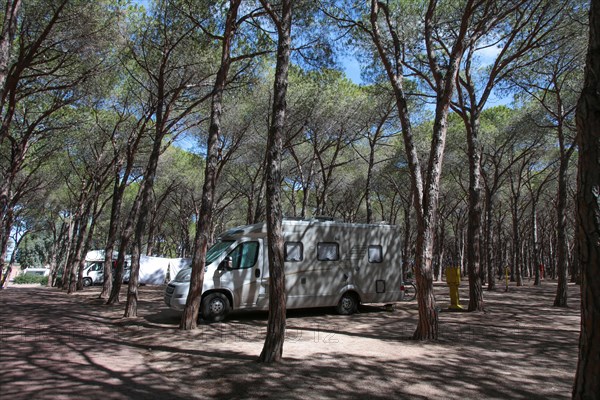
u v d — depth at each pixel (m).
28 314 11.25
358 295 11.26
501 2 11.57
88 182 24.19
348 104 19.52
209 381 5.04
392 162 24.62
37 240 62.72
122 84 17.69
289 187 33.50
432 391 4.66
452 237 48.16
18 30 12.38
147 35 13.66
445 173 25.34
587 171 2.57
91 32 12.60
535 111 18.77
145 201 11.34
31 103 17.12
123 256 14.47
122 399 4.35
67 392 4.54
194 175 28.47
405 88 15.99
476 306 11.17
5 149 20.00
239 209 41.22
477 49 12.72
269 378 5.13
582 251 2.57
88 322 9.93
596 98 2.56
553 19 11.88
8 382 4.87
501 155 21.16
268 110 18.92
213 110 9.38
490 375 5.25
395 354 6.36
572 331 8.29
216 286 9.82
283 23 6.80
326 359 6.04
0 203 14.89
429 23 9.00
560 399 4.39
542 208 34.38
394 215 36.31
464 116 11.99
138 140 16.25
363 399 4.41
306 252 10.76
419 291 7.54
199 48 13.77
